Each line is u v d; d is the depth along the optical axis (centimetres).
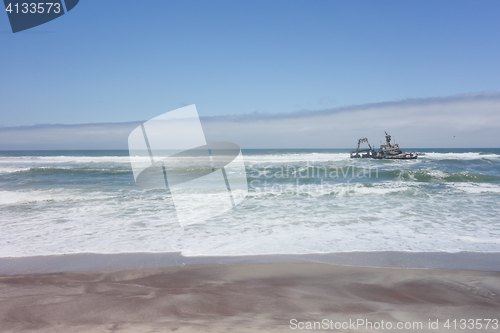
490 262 459
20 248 518
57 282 388
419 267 441
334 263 456
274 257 480
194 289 366
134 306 313
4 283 384
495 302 330
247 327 263
